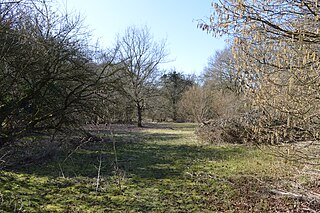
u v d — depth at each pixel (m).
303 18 4.36
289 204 5.92
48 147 11.17
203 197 6.46
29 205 5.48
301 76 4.46
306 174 7.27
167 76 42.88
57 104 11.87
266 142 6.31
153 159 11.21
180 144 16.06
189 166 9.90
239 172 8.86
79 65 11.70
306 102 4.79
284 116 5.15
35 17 10.37
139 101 31.88
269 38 4.50
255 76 4.88
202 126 18.02
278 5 4.34
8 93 10.09
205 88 29.84
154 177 8.23
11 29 9.10
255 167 9.48
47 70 10.67
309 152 5.68
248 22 4.41
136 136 20.55
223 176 8.38
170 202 6.09
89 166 9.48
